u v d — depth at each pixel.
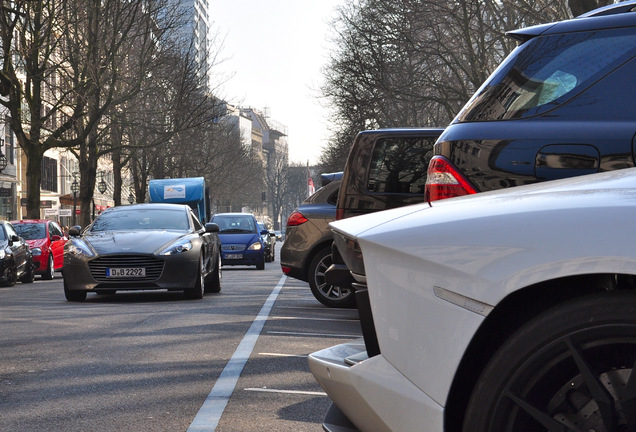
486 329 3.19
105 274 16.97
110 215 19.02
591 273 2.98
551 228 3.10
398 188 12.87
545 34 6.16
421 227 3.37
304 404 6.76
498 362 3.11
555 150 5.87
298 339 10.73
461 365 3.20
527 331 3.08
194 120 48.56
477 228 3.23
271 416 6.32
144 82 47.78
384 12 42.34
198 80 49.22
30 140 41.75
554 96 5.99
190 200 46.00
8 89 38.78
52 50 41.88
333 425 3.71
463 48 40.88
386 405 3.34
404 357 3.30
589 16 6.10
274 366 8.58
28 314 14.22
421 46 40.50
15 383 7.72
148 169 73.25
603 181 3.39
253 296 18.77
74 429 5.93
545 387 3.07
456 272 3.20
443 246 3.26
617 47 5.90
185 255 17.25
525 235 3.13
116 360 8.98
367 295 3.53
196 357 9.16
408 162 12.91
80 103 42.56
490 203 3.40
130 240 17.41
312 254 15.52
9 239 27.48
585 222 3.06
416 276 3.29
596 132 5.80
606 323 2.98
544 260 3.06
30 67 41.22
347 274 10.10
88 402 6.83
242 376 8.00
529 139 5.94
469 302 3.16
